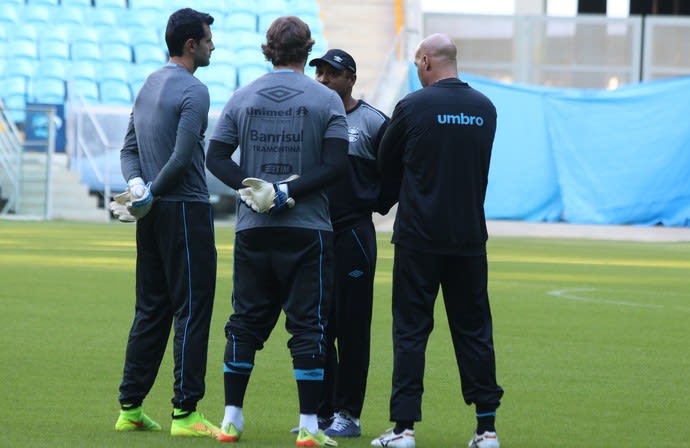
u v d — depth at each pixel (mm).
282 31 17828
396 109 18047
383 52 119375
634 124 103688
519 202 104750
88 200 95938
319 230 17703
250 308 17859
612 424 20391
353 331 19562
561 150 104312
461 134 17766
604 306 41531
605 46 120562
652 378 25531
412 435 17797
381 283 48469
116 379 23562
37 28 111688
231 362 17750
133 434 18375
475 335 17984
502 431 19688
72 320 33156
